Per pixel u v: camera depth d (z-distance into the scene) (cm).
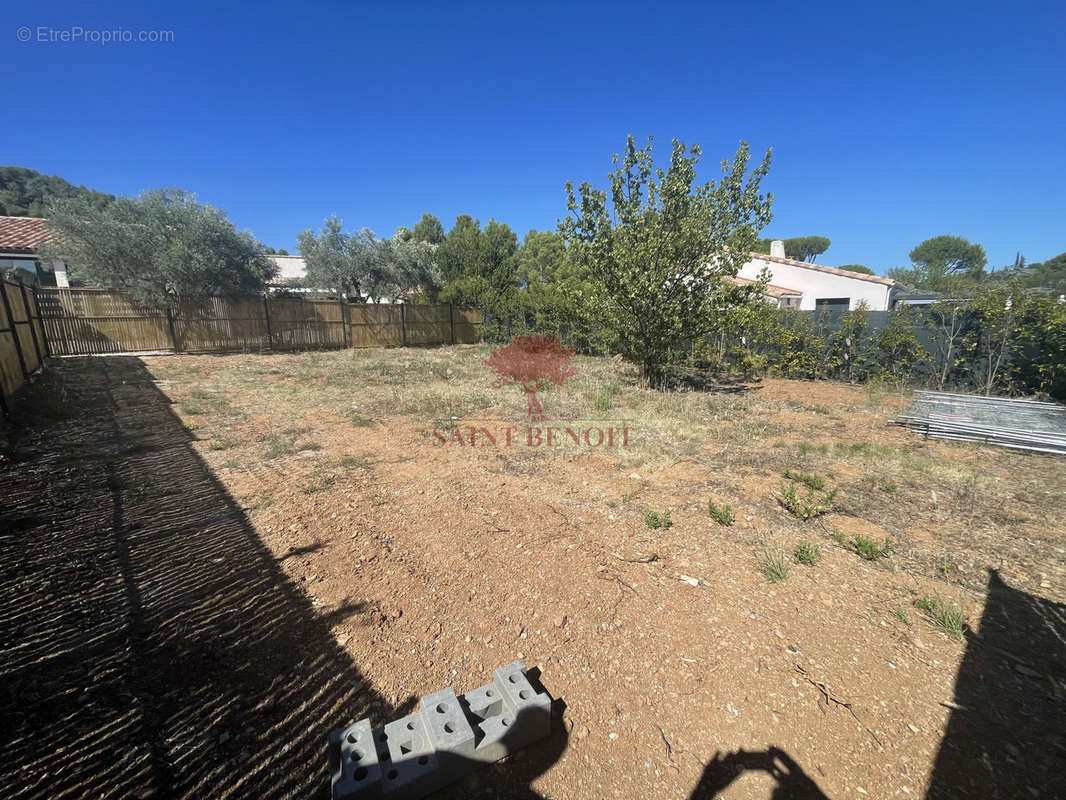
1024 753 176
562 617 258
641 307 831
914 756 176
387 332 1839
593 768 175
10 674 213
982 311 860
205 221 1439
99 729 186
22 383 790
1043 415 687
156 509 386
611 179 818
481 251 2755
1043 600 268
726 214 802
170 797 161
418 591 281
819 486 428
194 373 1094
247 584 287
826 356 1052
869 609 261
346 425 663
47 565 301
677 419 684
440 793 164
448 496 419
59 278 1628
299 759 177
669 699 204
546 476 468
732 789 166
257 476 463
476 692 194
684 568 303
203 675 216
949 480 449
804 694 204
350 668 222
